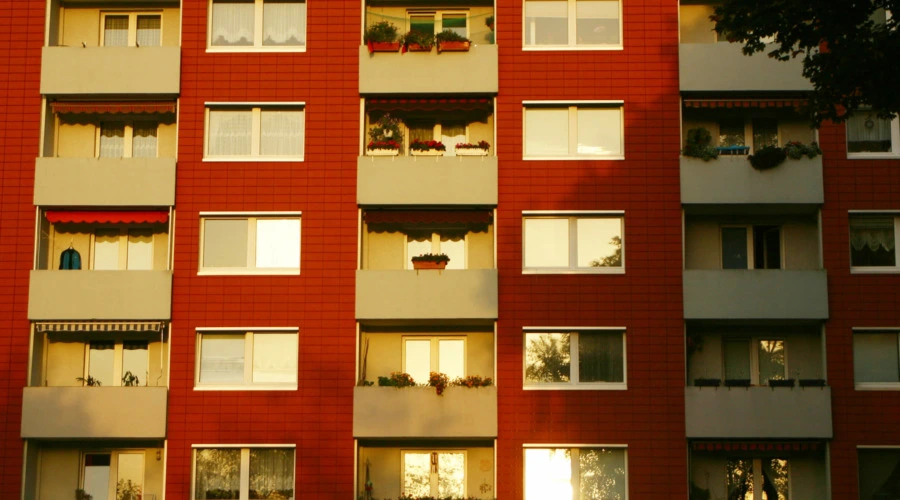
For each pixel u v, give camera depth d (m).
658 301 27.83
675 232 28.11
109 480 28.31
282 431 27.38
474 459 28.36
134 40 30.09
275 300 27.91
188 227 28.22
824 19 21.06
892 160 28.30
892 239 28.34
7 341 27.70
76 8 30.09
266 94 28.78
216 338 28.00
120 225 29.42
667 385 27.48
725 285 27.75
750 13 21.70
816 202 28.05
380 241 29.33
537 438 27.30
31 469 27.53
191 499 27.09
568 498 27.30
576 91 28.70
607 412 27.41
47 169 28.30
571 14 29.22
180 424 27.39
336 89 28.78
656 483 27.09
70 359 28.64
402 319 27.77
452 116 29.89
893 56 20.28
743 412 27.20
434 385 27.33
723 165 28.23
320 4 29.20
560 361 27.83
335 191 28.34
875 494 27.31
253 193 28.36
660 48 28.89
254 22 29.30
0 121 28.66
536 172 28.39
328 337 27.72
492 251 29.22
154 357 28.67
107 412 27.22
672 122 28.55
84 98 29.02
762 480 28.11
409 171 28.30
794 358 28.72
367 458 28.28
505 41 29.00
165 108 28.72
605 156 28.53
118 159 28.34
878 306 27.73
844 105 21.52
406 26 30.30
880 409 27.33
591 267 28.12
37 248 28.17
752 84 28.50
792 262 29.09
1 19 29.09
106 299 27.69
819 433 27.05
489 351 28.81
